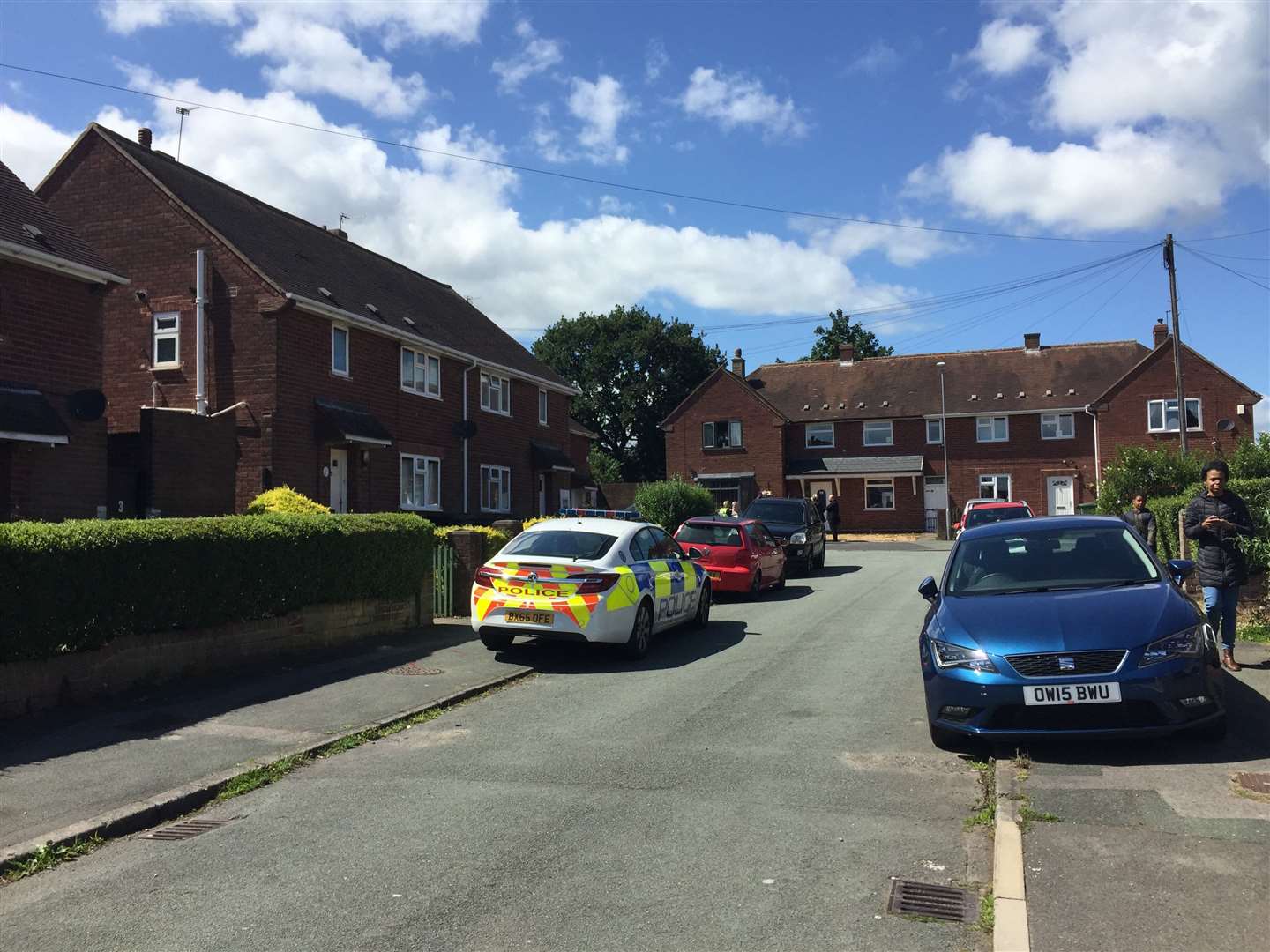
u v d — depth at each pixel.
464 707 8.61
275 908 4.25
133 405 20.11
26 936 4.03
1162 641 5.89
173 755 6.76
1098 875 4.22
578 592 10.30
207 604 9.46
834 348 78.06
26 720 7.62
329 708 8.28
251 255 19.83
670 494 27.70
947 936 3.80
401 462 23.55
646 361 62.59
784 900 4.18
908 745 6.73
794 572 22.12
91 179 20.67
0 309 13.77
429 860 4.78
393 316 23.70
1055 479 43.06
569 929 3.95
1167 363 40.41
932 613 7.01
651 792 5.82
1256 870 4.20
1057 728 5.87
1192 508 8.48
